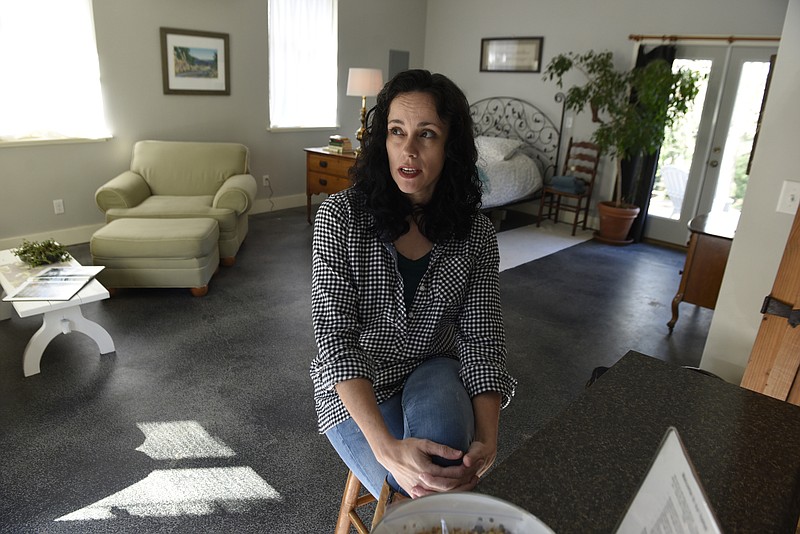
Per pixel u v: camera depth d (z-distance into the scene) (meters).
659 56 4.82
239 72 5.01
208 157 4.38
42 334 2.44
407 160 0.96
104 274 3.26
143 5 4.26
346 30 5.70
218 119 4.98
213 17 4.70
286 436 2.13
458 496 0.55
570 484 0.68
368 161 1.01
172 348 2.75
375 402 0.94
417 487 0.82
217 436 2.11
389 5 6.01
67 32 3.92
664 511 0.47
